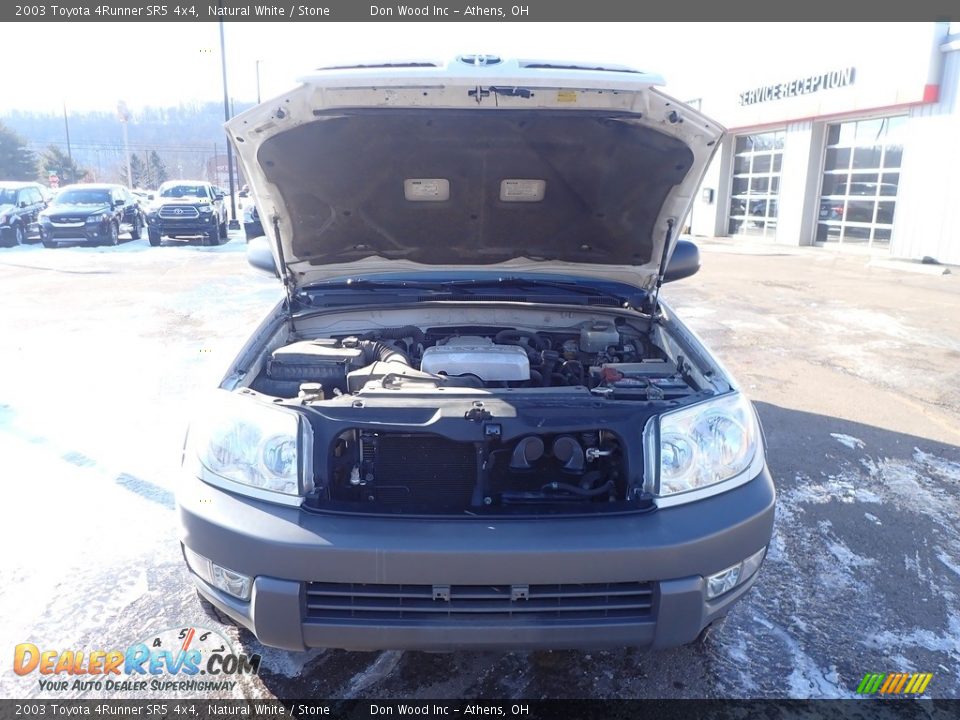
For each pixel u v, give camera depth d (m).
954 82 12.83
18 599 2.86
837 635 2.74
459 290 3.56
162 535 3.35
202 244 18.08
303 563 2.04
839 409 5.29
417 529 2.06
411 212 3.33
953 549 3.36
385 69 2.62
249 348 2.96
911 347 7.16
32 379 5.74
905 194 14.12
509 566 2.01
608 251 3.54
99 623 2.73
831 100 15.69
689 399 2.45
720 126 2.73
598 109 2.76
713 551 2.13
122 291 10.12
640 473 2.28
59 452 4.27
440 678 2.51
